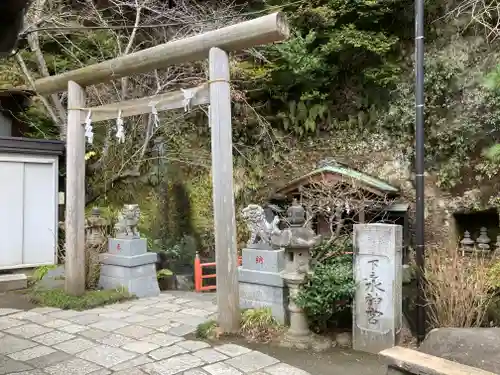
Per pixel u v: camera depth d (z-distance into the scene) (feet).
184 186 32.86
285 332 15.28
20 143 25.36
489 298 15.15
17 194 25.66
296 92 30.58
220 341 15.03
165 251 29.19
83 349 14.15
